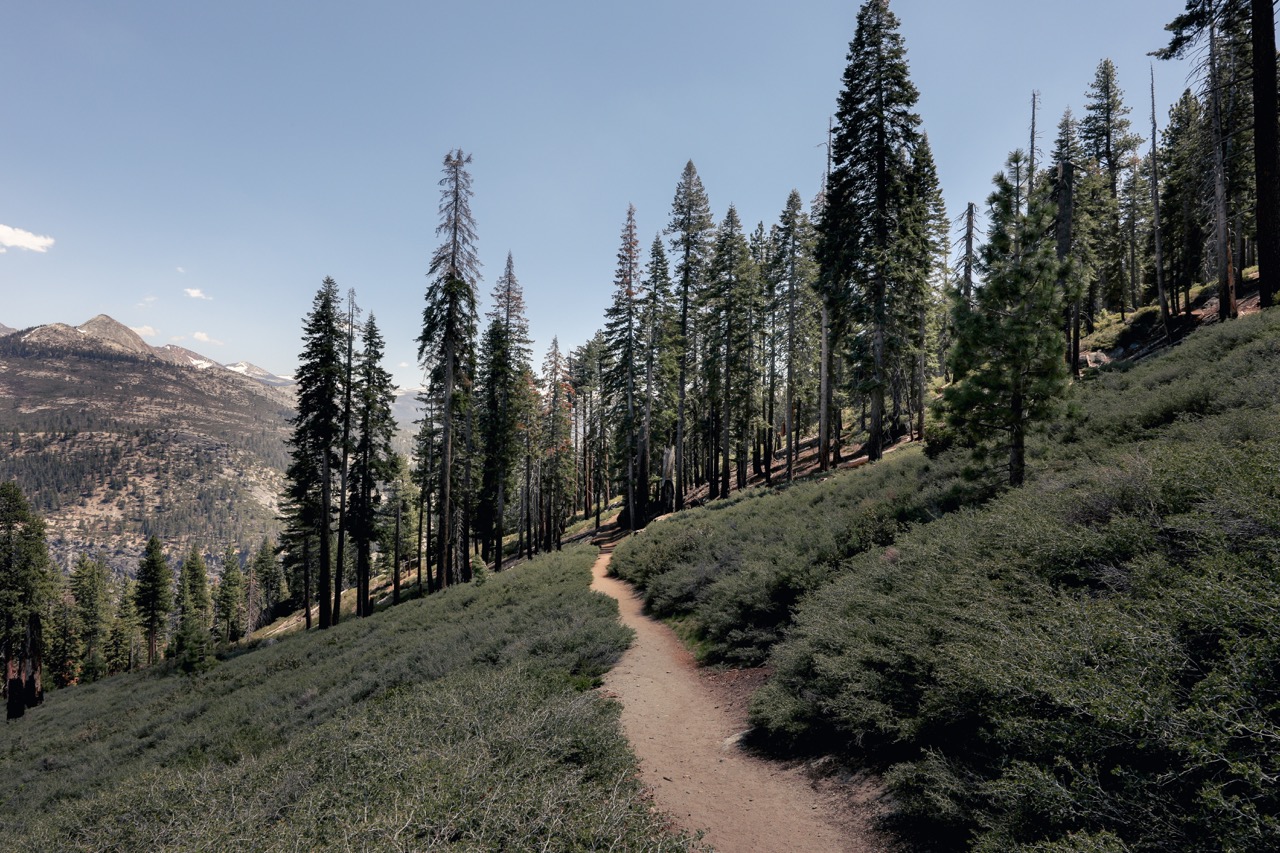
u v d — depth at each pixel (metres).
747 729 7.89
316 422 26.64
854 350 22.73
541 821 4.30
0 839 8.13
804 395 41.28
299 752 7.62
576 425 51.72
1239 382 9.61
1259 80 12.41
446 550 24.91
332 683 14.16
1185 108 33.66
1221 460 5.47
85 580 65.25
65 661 61.66
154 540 59.75
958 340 11.02
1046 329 10.00
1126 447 9.23
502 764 5.57
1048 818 3.44
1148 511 5.68
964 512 9.52
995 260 10.73
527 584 19.98
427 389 30.00
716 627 11.45
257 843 4.98
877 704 5.84
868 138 21.34
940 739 5.23
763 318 36.69
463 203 23.66
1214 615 3.42
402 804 4.58
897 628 6.52
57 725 21.28
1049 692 3.68
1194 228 32.66
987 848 3.53
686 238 32.59
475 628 14.66
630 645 12.14
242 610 88.12
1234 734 2.85
